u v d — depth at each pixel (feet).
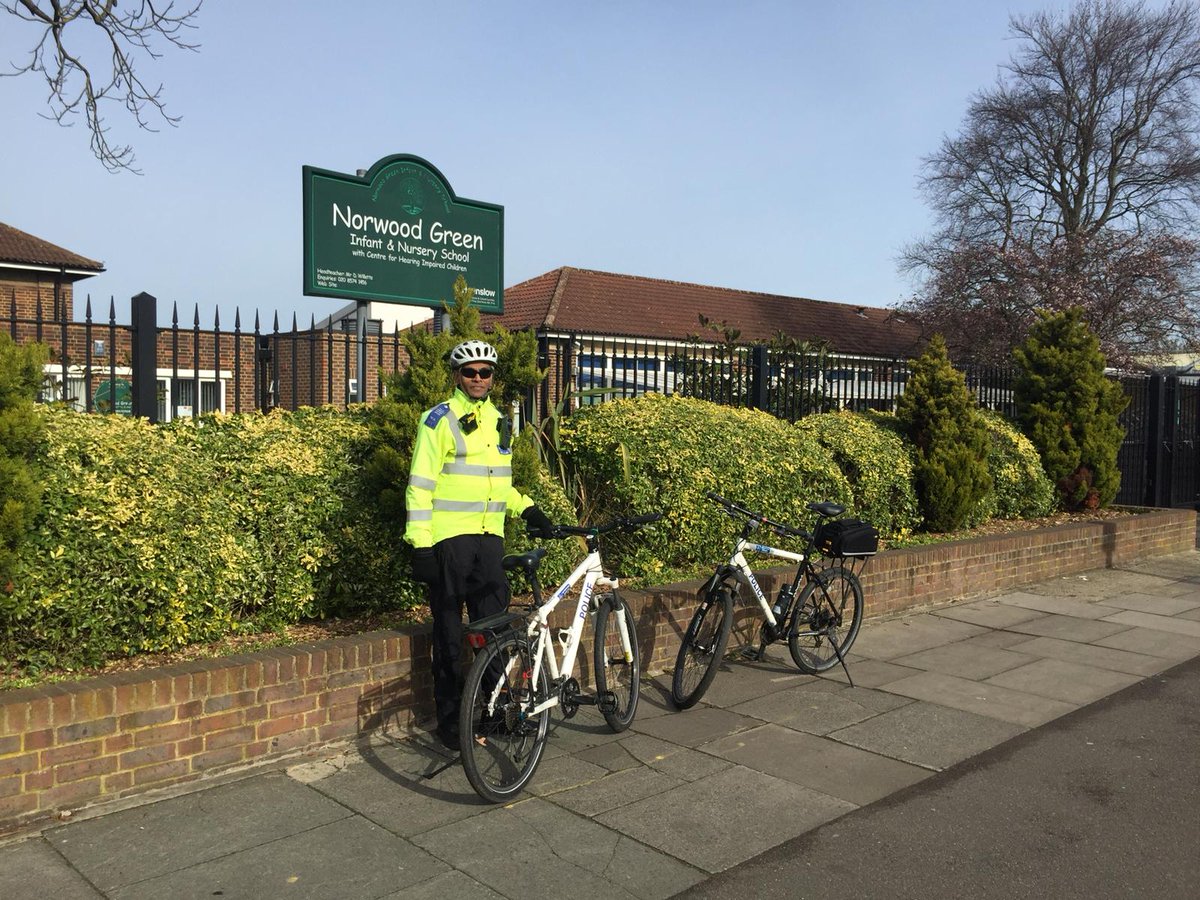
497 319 69.36
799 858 11.82
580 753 15.30
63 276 54.80
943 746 15.85
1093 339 37.40
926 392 31.30
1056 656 21.70
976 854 11.99
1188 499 48.57
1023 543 29.73
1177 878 11.43
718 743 15.85
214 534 15.14
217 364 19.34
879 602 24.97
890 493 29.45
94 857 11.43
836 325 89.76
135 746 12.80
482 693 13.26
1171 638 23.44
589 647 18.04
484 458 14.70
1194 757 15.48
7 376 13.20
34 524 13.50
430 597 14.96
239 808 12.83
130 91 28.66
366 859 11.57
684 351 29.43
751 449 24.68
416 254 22.54
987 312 76.23
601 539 22.99
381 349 21.53
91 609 13.65
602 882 11.16
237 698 13.70
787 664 20.70
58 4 27.09
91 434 15.10
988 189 95.40
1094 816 13.16
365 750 14.90
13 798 11.87
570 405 25.62
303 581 16.37
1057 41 89.71
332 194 21.15
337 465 17.43
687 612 20.40
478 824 12.58
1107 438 37.45
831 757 15.29
